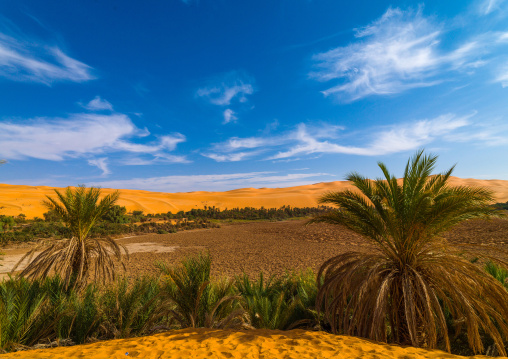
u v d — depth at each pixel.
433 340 4.50
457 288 4.62
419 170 5.32
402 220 5.23
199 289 5.76
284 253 20.53
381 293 4.66
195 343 4.60
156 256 20.34
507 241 19.30
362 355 4.03
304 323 6.87
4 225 33.00
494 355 4.84
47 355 4.16
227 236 33.69
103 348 4.52
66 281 6.44
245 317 6.16
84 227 7.56
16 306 5.18
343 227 6.37
